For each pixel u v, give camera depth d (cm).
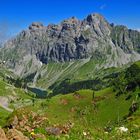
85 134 3183
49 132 2866
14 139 2306
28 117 3055
